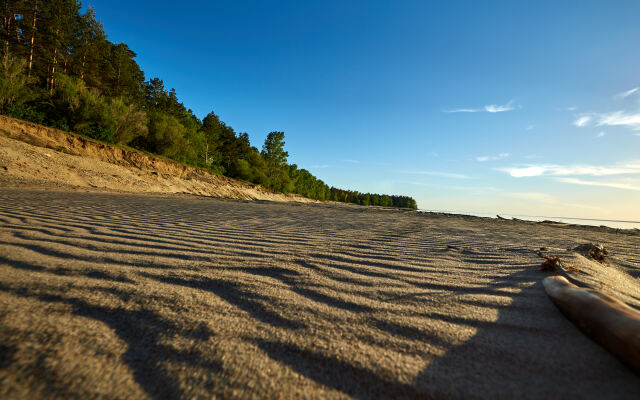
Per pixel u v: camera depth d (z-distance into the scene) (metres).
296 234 3.43
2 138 10.85
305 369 0.85
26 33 21.98
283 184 46.25
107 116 18.78
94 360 0.82
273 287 1.50
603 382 0.79
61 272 1.47
